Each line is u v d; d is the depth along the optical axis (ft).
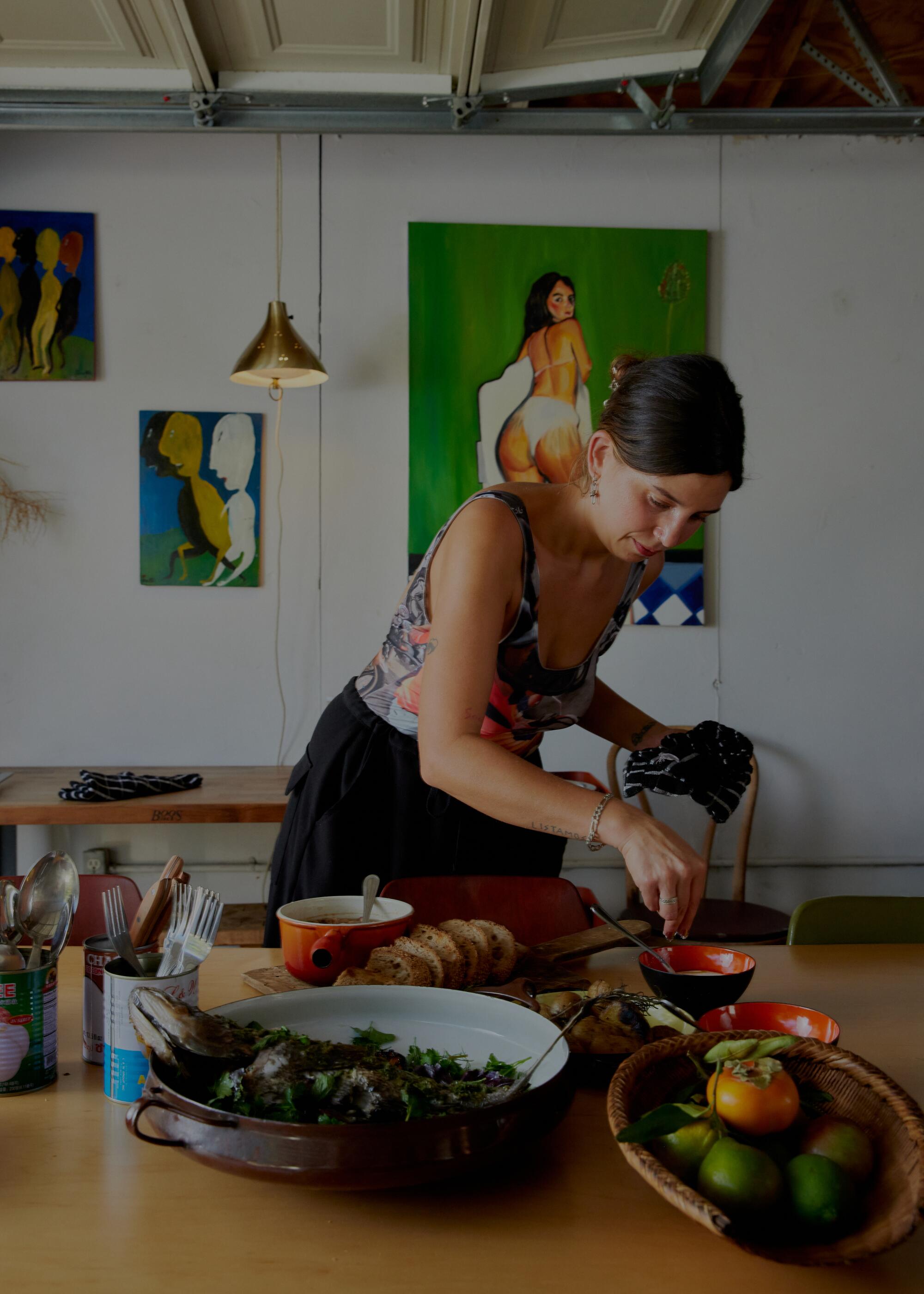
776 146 10.06
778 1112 2.07
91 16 8.02
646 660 10.07
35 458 9.66
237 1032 2.47
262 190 9.75
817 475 10.19
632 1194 2.30
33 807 7.79
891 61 9.87
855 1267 2.02
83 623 9.73
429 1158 2.07
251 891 9.84
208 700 9.84
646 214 9.99
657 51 8.76
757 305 10.11
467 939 3.71
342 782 5.02
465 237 9.76
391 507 9.86
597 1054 2.83
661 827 3.17
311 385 9.35
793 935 4.89
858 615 10.25
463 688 3.61
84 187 9.64
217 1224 2.16
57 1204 2.23
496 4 7.89
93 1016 3.03
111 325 9.68
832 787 10.25
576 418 9.82
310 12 7.97
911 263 10.22
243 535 9.78
